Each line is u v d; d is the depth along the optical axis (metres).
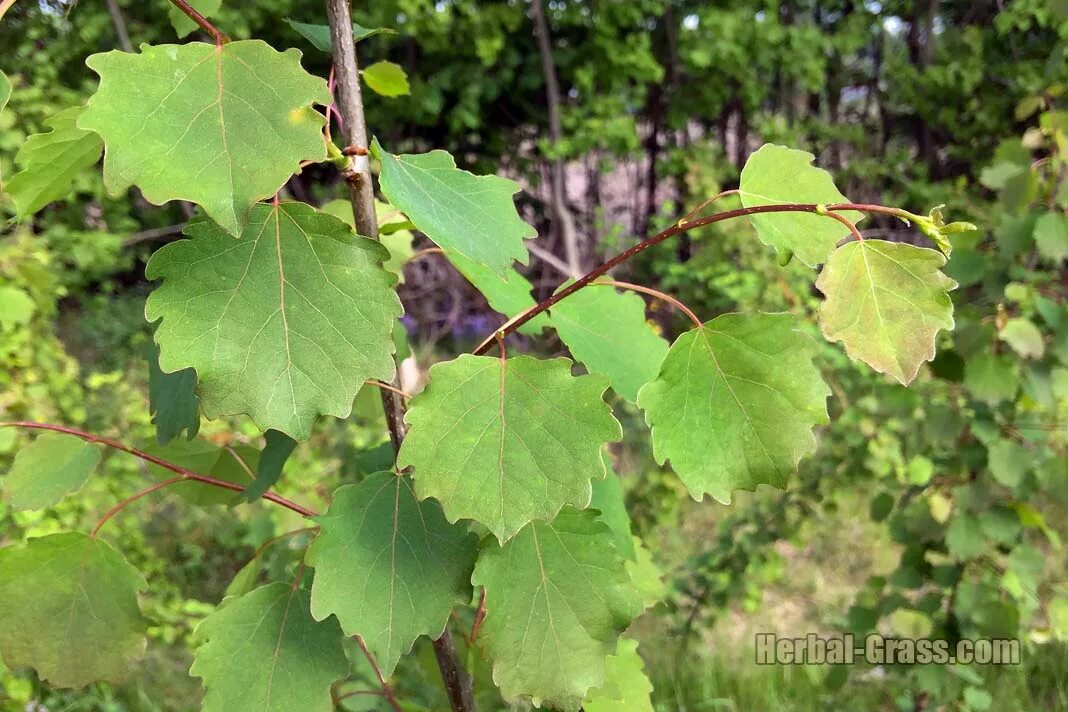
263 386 0.20
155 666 0.81
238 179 0.17
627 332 0.30
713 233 1.29
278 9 1.42
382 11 1.40
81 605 0.28
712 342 0.22
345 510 0.25
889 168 1.63
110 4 1.28
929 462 0.69
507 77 1.52
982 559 0.62
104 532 0.71
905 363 0.20
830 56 1.70
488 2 1.49
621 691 0.31
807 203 0.22
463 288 1.71
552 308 0.30
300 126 0.18
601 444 0.21
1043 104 0.58
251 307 0.20
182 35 0.28
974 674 0.66
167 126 0.17
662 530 1.08
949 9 1.71
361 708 0.49
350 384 0.20
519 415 0.22
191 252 0.20
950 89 1.59
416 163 0.25
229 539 0.98
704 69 1.53
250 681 0.26
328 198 1.53
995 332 0.53
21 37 1.31
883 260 0.20
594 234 1.69
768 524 0.81
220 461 0.35
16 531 0.63
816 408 0.21
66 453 0.30
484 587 0.24
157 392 0.31
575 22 1.48
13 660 0.27
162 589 0.82
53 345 0.80
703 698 0.81
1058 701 0.76
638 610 0.24
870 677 0.82
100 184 1.37
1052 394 0.53
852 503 0.81
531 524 0.25
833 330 0.20
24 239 0.74
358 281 0.21
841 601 1.00
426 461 0.21
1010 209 0.51
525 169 1.70
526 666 0.24
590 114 1.54
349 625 0.23
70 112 0.22
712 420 0.22
